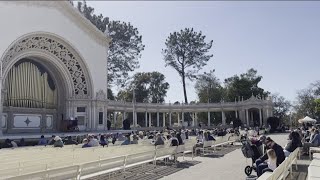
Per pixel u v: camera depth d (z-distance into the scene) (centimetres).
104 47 4959
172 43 7738
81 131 4347
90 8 6781
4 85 3791
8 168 1098
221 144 2817
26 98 4194
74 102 4512
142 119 8281
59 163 1334
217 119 8438
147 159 1692
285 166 1165
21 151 1770
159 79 9081
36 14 3997
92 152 1631
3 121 3891
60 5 4262
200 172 1558
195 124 7606
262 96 7450
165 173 1546
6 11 3691
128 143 2695
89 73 4625
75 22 4481
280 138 4031
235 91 7975
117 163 1464
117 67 6869
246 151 1464
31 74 4309
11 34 3706
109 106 5794
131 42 6975
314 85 8250
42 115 4378
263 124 6419
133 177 1447
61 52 4400
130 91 8575
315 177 975
